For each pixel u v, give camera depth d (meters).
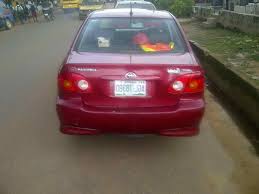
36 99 6.33
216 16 16.03
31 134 4.75
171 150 4.28
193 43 10.62
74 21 27.23
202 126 5.06
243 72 6.19
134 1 12.62
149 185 3.54
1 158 4.09
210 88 7.32
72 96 3.73
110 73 3.61
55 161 4.01
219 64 7.19
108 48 4.09
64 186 3.53
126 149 4.28
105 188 3.49
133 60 3.73
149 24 4.45
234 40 10.83
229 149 4.34
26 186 3.53
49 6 29.61
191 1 23.17
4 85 7.37
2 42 15.09
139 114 3.63
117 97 3.65
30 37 16.81
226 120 5.32
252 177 3.69
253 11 15.66
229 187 3.50
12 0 29.91
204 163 3.97
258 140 4.62
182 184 3.55
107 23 4.46
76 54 3.99
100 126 3.72
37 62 9.96
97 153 4.18
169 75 3.63
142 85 3.63
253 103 5.06
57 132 4.80
